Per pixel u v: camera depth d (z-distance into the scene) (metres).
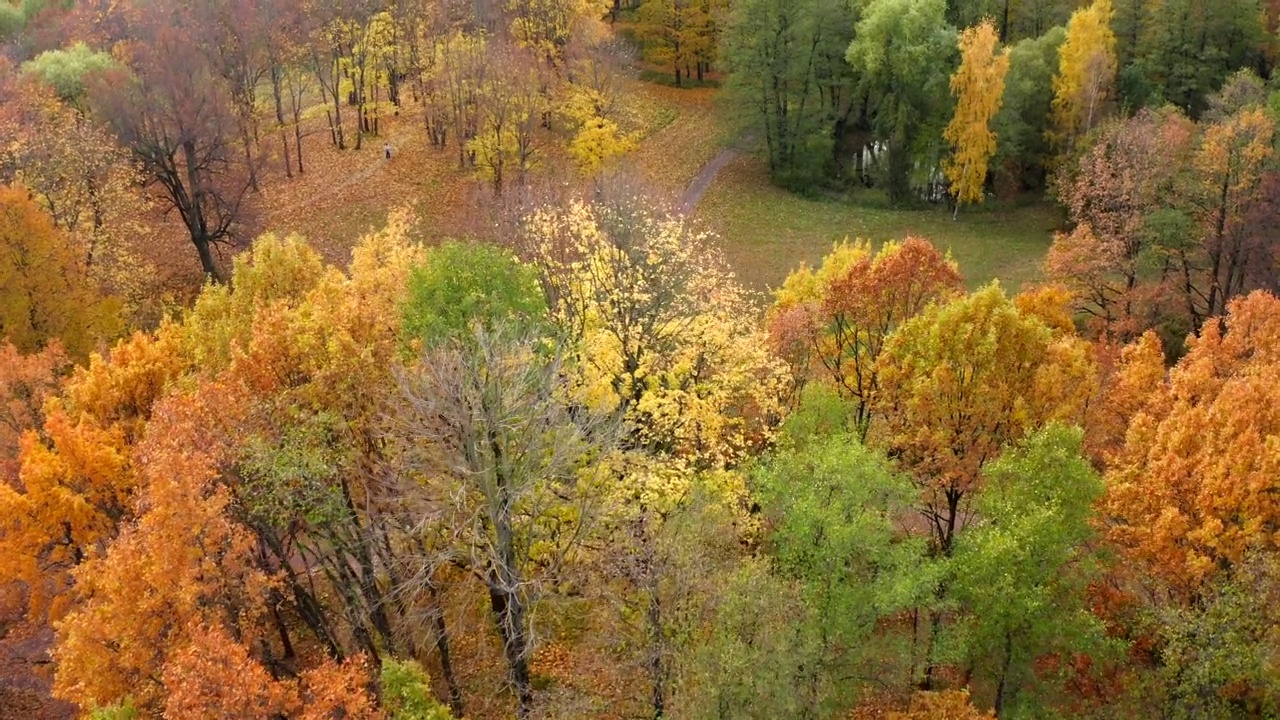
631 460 29.16
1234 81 62.19
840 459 25.62
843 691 25.44
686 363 32.00
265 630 28.52
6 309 42.97
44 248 43.50
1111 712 25.66
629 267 34.28
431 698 22.80
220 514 24.77
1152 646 27.44
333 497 25.27
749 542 29.91
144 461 25.55
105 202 52.19
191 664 20.78
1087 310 54.03
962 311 31.23
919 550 25.27
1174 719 24.34
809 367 37.41
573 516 27.45
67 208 50.41
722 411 34.50
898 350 32.75
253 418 26.27
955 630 26.06
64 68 60.62
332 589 33.84
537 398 26.42
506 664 29.72
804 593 24.44
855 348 35.94
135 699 23.62
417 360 26.66
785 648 22.09
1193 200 53.53
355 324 28.64
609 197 49.38
